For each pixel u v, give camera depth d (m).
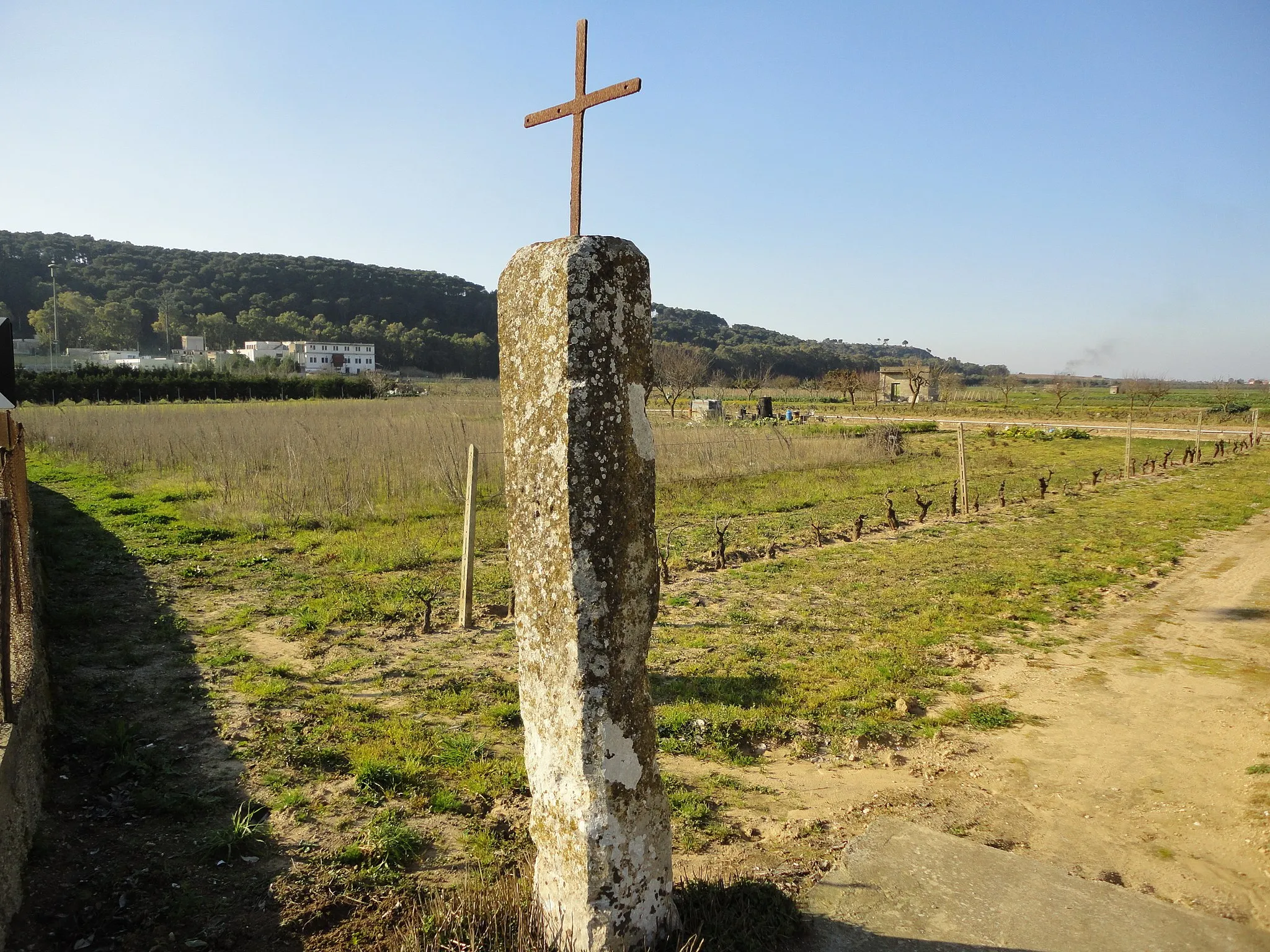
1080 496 21.06
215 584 11.50
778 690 7.70
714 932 3.85
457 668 8.32
